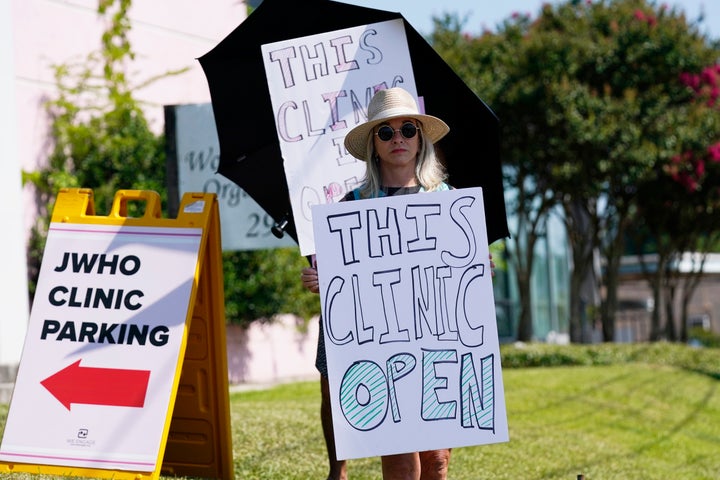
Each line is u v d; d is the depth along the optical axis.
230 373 17.80
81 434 6.20
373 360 5.41
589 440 11.93
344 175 6.84
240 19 18.67
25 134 16.22
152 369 6.27
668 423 14.59
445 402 5.40
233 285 17.50
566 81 24.78
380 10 6.84
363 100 6.89
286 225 7.15
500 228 6.72
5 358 13.88
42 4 16.62
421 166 5.79
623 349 24.42
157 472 6.09
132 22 18.06
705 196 28.98
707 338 51.66
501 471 9.07
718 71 26.48
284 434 9.45
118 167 16.89
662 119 25.62
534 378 17.92
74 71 17.02
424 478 5.83
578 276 28.75
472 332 5.48
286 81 6.86
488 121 6.50
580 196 27.09
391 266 5.50
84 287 6.49
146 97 18.39
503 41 26.80
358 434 5.33
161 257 6.50
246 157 7.07
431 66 6.80
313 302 19.80
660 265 31.97
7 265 14.02
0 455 6.20
